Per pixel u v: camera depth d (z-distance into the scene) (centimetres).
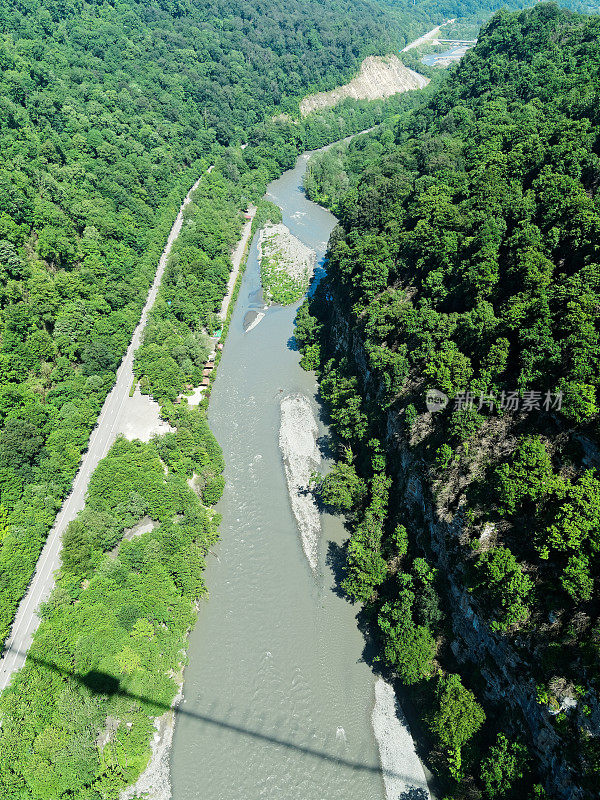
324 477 10600
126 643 7519
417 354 8950
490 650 6438
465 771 6241
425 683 7169
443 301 9519
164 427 11144
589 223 7750
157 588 8144
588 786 4938
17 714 6512
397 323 10006
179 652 7931
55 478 9431
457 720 6303
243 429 12019
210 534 9325
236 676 7881
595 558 5456
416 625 7450
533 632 5828
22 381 10462
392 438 9225
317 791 6756
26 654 7300
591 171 9194
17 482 8956
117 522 8819
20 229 11712
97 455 10444
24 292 11319
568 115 11812
